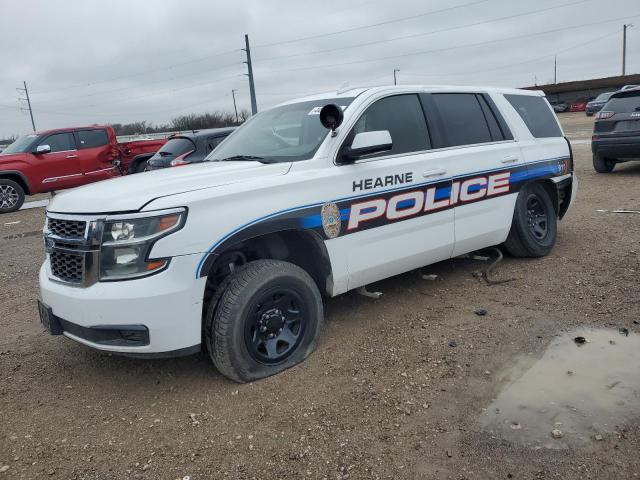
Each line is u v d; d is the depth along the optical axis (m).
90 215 3.29
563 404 3.12
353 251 4.05
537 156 5.68
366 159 4.17
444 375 3.54
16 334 4.75
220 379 3.67
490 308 4.60
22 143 14.02
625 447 2.72
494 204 5.20
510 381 3.42
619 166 13.01
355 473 2.69
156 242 3.16
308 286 3.78
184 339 3.28
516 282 5.16
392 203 4.25
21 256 8.00
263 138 4.57
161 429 3.15
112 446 3.02
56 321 3.53
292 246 4.06
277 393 3.45
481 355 3.78
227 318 3.41
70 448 3.03
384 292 5.14
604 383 3.30
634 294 4.61
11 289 6.22
